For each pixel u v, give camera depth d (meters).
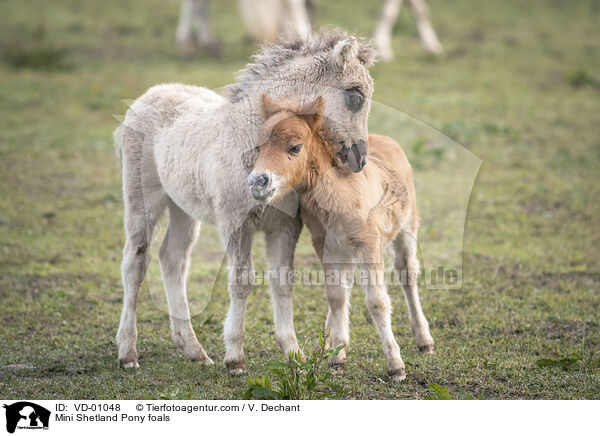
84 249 12.19
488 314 9.42
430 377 7.54
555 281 10.66
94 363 8.21
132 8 33.94
